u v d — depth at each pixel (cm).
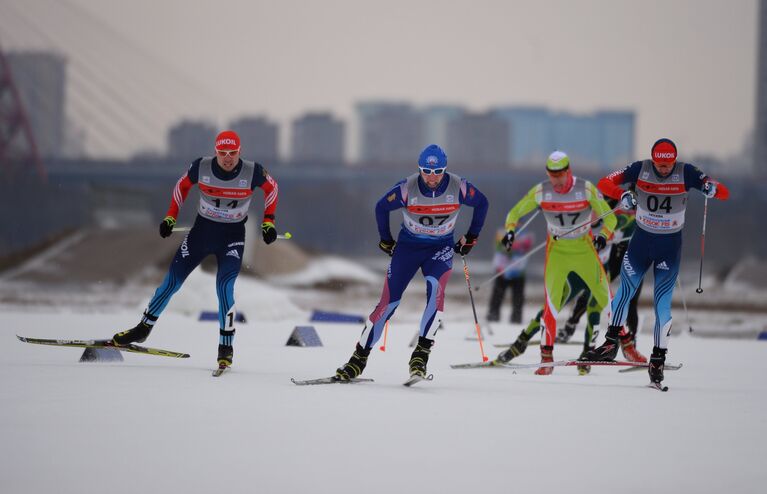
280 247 11875
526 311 7575
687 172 2602
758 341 4547
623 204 2592
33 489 1297
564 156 2822
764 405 2195
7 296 7950
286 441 1614
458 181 2461
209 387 2255
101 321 4709
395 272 2461
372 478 1382
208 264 8900
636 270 2661
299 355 3231
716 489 1366
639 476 1427
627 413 2019
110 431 1670
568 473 1435
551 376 2780
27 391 2136
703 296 11731
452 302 9200
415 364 2408
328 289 10900
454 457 1523
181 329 4284
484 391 2338
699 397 2328
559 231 2872
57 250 11331
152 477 1366
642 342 4256
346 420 1825
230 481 1352
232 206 2644
